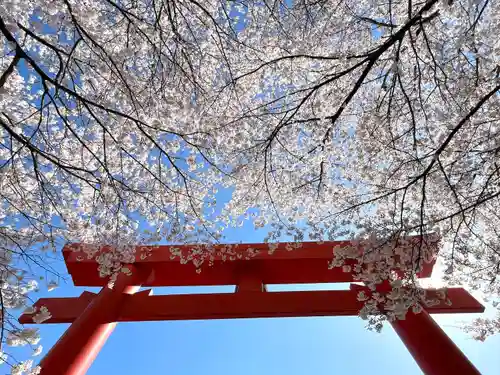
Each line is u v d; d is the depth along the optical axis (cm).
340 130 426
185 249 461
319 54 463
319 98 420
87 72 305
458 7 306
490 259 345
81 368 316
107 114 305
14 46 221
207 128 366
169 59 312
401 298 317
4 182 296
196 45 358
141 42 320
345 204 409
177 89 350
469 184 359
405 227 347
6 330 244
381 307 376
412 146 381
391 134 379
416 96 418
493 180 339
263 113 394
